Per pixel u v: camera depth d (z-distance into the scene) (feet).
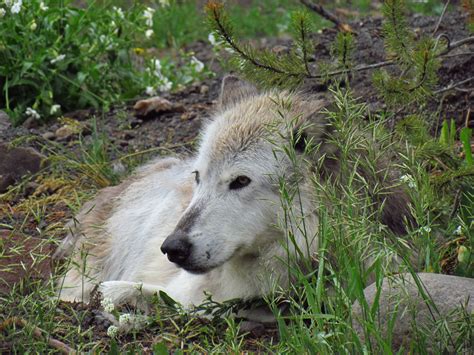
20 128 48.88
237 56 36.22
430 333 25.21
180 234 30.37
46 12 53.06
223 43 36.14
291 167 30.76
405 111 43.55
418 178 31.01
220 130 32.01
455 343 24.97
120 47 56.13
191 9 82.69
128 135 49.70
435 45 34.81
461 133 36.42
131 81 56.13
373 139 30.83
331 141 29.66
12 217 41.22
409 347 25.50
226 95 35.12
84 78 53.31
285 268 30.91
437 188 32.55
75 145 48.19
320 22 74.08
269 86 36.14
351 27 57.00
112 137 49.47
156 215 37.52
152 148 46.73
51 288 32.30
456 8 65.26
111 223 39.50
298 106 32.60
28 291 33.53
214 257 30.42
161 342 27.27
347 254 27.58
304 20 35.55
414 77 36.17
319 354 24.99
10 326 29.48
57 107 51.83
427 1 70.90
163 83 56.65
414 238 29.43
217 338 29.94
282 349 26.55
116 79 55.88
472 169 32.14
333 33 57.16
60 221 40.60
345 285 28.86
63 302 32.58
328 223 27.78
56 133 49.49
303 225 29.04
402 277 25.67
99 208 40.45
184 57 61.82
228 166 30.94
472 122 43.62
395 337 25.70
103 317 30.91
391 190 31.50
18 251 34.47
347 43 36.55
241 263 31.58
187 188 36.14
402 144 34.53
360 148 30.89
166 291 33.86
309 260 29.63
